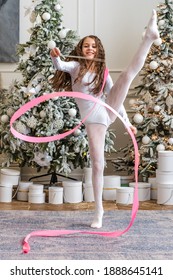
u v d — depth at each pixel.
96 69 3.56
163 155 4.65
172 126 4.88
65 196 4.72
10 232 3.44
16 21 5.53
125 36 5.71
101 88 3.56
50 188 4.67
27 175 5.59
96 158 3.57
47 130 4.62
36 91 4.70
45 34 4.76
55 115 4.61
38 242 3.17
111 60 5.71
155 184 4.94
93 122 3.57
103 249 3.01
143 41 3.37
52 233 3.35
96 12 5.70
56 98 4.66
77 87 3.60
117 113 3.31
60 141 4.75
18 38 5.54
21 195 4.83
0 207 4.44
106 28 5.71
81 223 3.74
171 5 5.21
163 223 3.76
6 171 4.76
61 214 4.09
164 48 4.98
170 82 5.04
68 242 3.18
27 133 4.75
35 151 4.70
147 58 5.06
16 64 5.55
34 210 4.29
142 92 5.61
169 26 5.01
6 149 4.80
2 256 2.83
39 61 4.76
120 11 5.71
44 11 4.75
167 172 4.65
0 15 5.50
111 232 3.38
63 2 5.67
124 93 3.52
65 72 3.71
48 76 4.71
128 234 3.40
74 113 4.67
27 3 5.59
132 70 3.45
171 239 3.26
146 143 4.98
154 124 4.96
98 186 3.59
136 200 3.38
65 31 4.77
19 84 4.88
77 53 3.63
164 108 5.02
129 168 5.20
